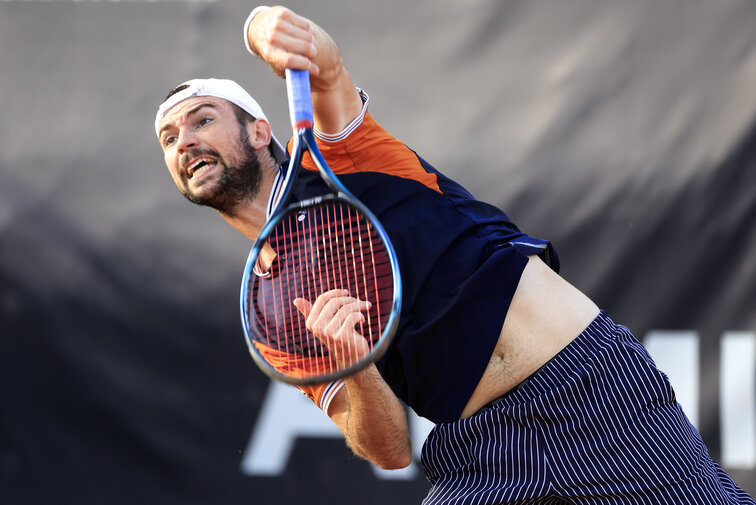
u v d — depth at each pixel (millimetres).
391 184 8062
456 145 16344
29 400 16453
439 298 7797
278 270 8391
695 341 15391
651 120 15953
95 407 16375
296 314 8344
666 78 16000
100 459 16281
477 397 7914
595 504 7645
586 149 16047
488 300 7766
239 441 16156
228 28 17078
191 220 16703
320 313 7090
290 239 8172
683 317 15469
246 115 8555
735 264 15438
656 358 15430
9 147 17062
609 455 7590
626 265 15695
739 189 15562
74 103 17156
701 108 15836
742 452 15070
